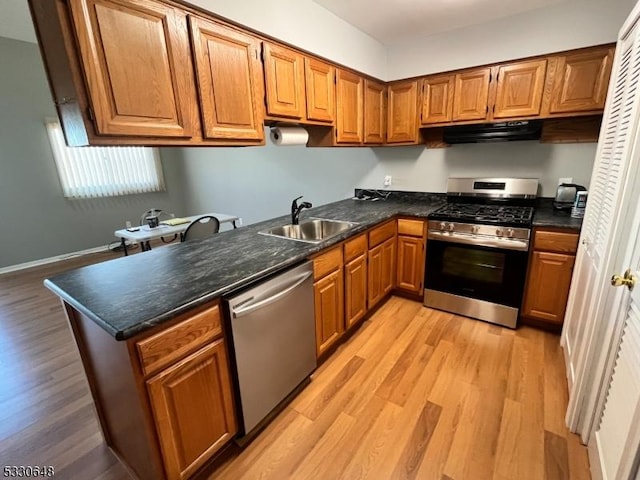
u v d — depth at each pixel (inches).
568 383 71.8
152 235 125.0
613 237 50.2
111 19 45.4
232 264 61.5
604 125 69.6
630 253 46.7
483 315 99.9
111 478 55.3
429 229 103.1
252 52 66.5
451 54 102.0
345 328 88.5
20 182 165.9
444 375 77.4
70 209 184.1
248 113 67.0
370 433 62.2
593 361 55.2
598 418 53.9
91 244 194.4
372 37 104.9
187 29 54.9
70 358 89.4
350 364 82.4
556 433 60.6
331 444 60.2
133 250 197.0
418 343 90.4
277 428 64.1
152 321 41.3
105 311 43.4
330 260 78.0
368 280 97.3
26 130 165.3
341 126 96.5
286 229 94.3
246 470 55.9
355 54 97.7
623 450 40.0
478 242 94.3
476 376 76.6
